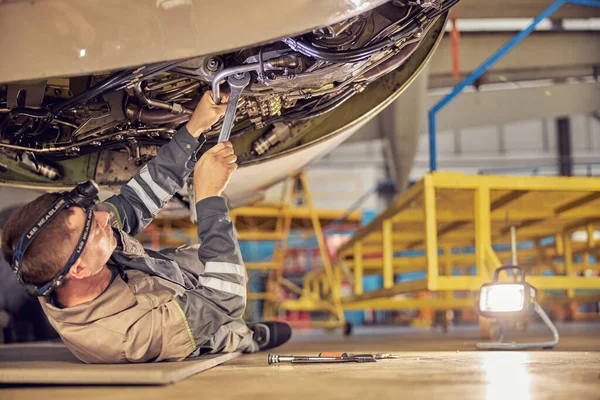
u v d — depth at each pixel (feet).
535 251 16.93
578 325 22.62
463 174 8.64
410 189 9.54
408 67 6.31
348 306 16.61
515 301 6.80
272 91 5.19
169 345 4.55
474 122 24.12
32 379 3.80
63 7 4.30
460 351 6.65
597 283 8.38
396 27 4.88
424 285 8.68
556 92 23.81
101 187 6.84
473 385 3.55
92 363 4.67
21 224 4.29
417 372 4.29
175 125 5.82
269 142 6.45
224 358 5.41
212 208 4.92
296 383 3.75
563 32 22.06
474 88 23.72
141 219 5.69
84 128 5.59
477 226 8.66
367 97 6.41
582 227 14.01
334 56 4.72
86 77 5.52
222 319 4.77
